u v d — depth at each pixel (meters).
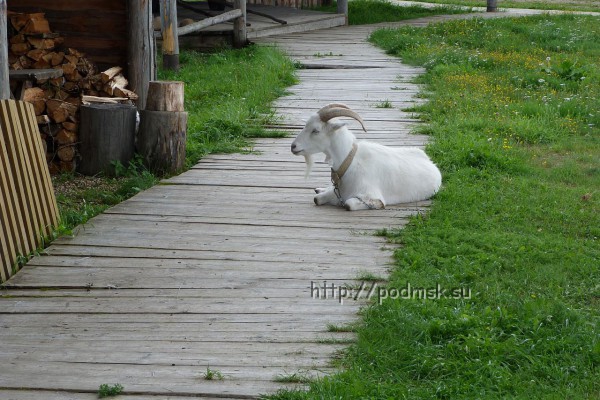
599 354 5.77
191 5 24.16
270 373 5.69
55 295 7.12
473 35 21.84
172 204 9.60
